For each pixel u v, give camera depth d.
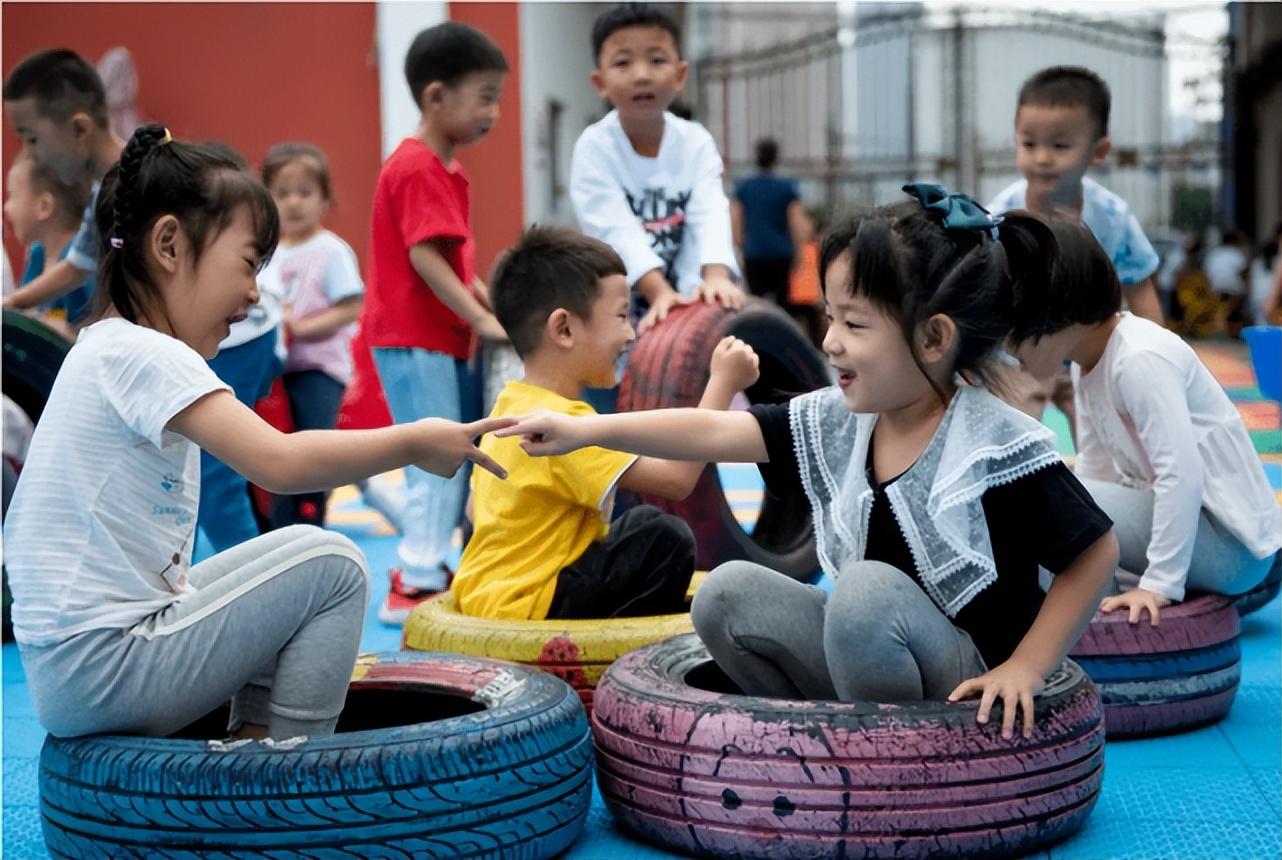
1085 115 3.91
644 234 4.18
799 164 16.58
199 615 1.98
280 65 10.56
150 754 1.90
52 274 4.17
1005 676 2.02
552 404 2.77
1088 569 2.04
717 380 2.64
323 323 4.87
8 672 3.44
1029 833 2.00
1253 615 3.86
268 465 1.94
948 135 17.83
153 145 2.04
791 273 10.11
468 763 1.92
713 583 2.21
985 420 2.05
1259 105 15.90
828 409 2.19
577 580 2.75
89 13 10.56
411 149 3.90
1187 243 14.77
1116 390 2.88
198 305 2.05
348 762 1.86
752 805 1.97
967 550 2.04
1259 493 3.06
